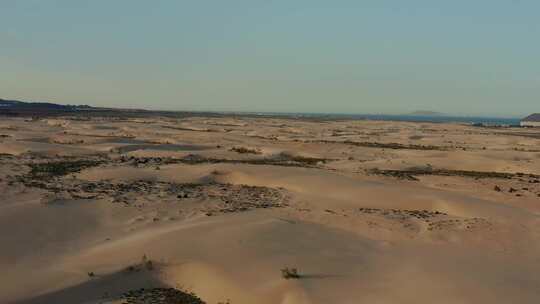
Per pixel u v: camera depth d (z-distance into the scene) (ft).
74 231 74.08
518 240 72.49
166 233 68.64
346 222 79.71
